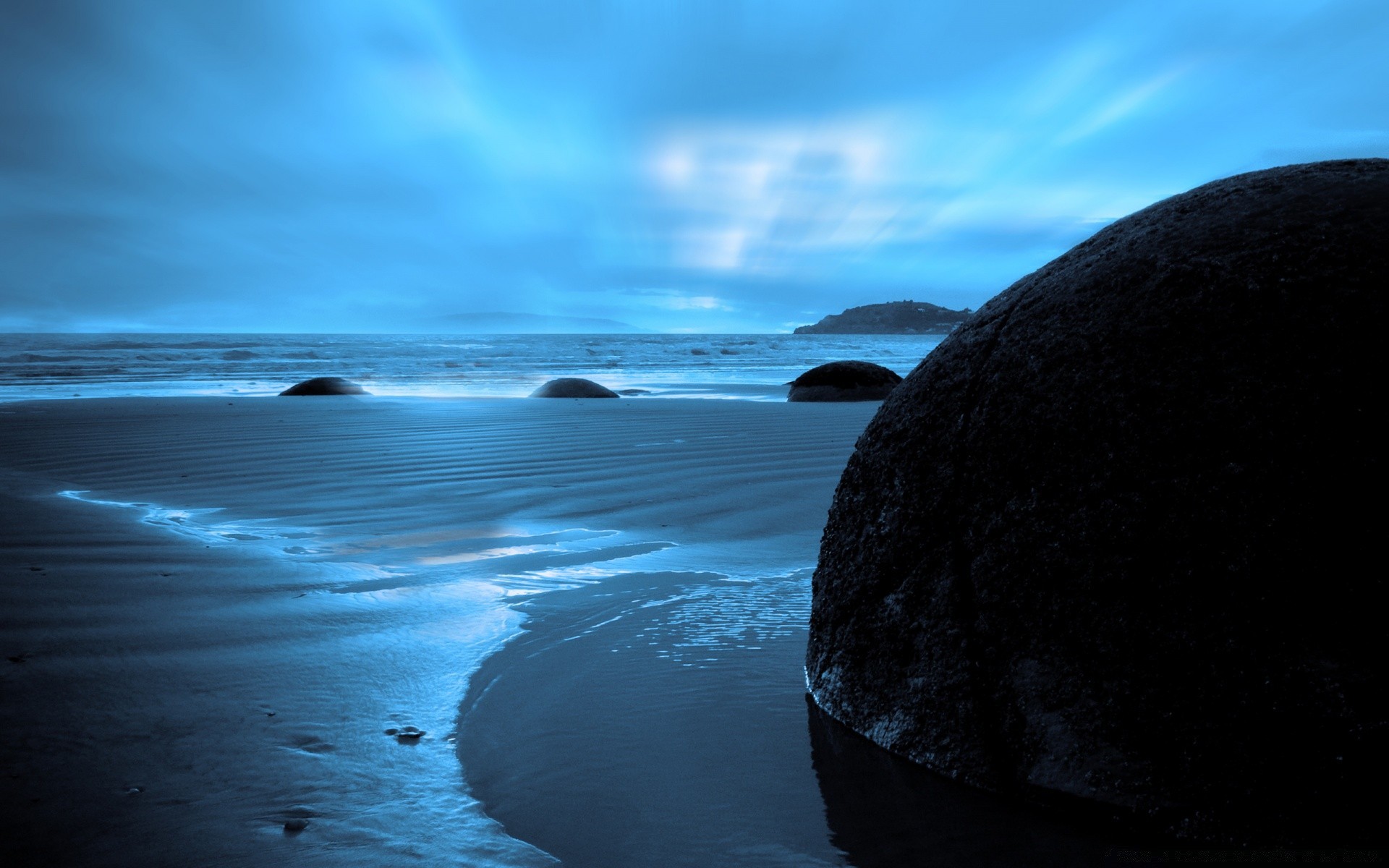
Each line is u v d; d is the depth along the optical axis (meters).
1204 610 1.59
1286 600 1.53
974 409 2.00
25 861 1.59
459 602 3.28
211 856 1.61
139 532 4.55
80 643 2.81
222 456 7.30
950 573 1.96
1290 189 1.84
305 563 3.90
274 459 7.10
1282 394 1.61
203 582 3.57
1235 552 1.58
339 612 3.16
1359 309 1.61
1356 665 1.47
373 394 16.64
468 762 2.01
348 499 5.44
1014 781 1.74
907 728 1.94
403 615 3.12
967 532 1.94
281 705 2.33
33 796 1.83
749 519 4.85
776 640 2.80
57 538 4.38
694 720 2.21
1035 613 1.79
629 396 16.73
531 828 1.73
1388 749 1.42
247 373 24.25
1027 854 1.60
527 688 2.44
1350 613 1.48
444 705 2.34
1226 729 1.54
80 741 2.10
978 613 1.88
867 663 2.10
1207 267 1.78
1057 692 1.72
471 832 1.71
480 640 2.84
